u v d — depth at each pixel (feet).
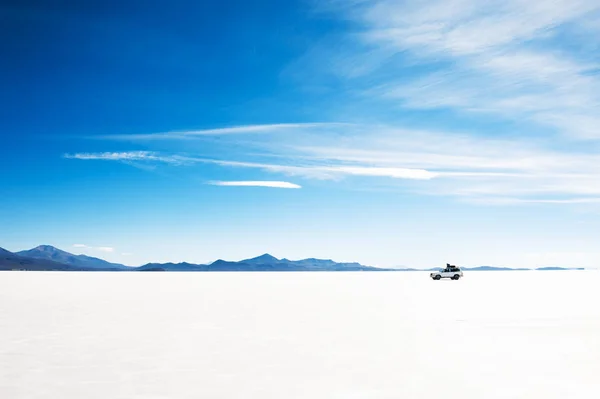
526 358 38.24
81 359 37.63
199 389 29.04
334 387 29.48
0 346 43.04
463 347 43.11
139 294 111.34
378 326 56.85
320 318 64.39
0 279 206.59
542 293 118.21
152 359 37.76
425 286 156.46
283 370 34.06
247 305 83.41
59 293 112.16
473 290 131.85
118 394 27.91
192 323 58.90
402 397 27.25
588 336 49.57
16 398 27.09
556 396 27.32
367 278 260.01
